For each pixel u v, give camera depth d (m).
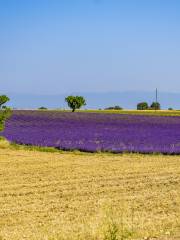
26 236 17.25
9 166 37.31
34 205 23.45
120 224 18.02
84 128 70.69
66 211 22.11
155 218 20.25
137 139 56.41
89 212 21.75
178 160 42.75
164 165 39.09
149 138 57.69
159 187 28.75
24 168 36.34
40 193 26.73
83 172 34.69
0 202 24.23
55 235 17.09
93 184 29.61
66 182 30.31
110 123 81.31
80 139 55.91
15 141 54.72
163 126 76.38
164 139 56.88
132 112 139.25
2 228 18.89
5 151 48.19
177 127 74.81
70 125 76.31
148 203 23.89
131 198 25.19
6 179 31.36
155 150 47.97
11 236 17.30
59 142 52.88
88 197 25.53
